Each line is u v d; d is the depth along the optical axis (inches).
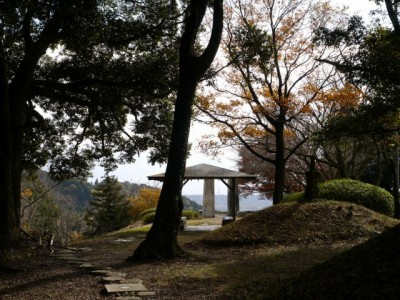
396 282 175.2
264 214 540.1
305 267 333.7
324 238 472.1
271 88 770.2
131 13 573.3
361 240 459.2
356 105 712.4
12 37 446.3
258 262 366.6
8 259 395.2
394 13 452.1
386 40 460.1
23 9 397.4
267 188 1331.2
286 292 220.7
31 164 689.6
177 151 412.8
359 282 189.6
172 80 581.6
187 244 506.6
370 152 885.2
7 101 483.5
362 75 449.4
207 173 807.1
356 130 530.6
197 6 418.9
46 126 639.1
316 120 885.8
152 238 400.8
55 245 528.1
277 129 795.4
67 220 1002.7
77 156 760.3
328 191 623.2
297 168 1208.2
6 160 487.2
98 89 624.7
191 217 1124.5
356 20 490.0
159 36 597.9
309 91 772.6
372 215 528.4
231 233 505.7
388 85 469.1
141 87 586.9
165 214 405.7
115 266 365.4
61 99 597.0
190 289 270.4
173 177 410.6
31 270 354.6
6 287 291.6
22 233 546.9
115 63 596.4
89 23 431.5
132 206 1395.2
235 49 622.8
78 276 320.2
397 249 201.9
